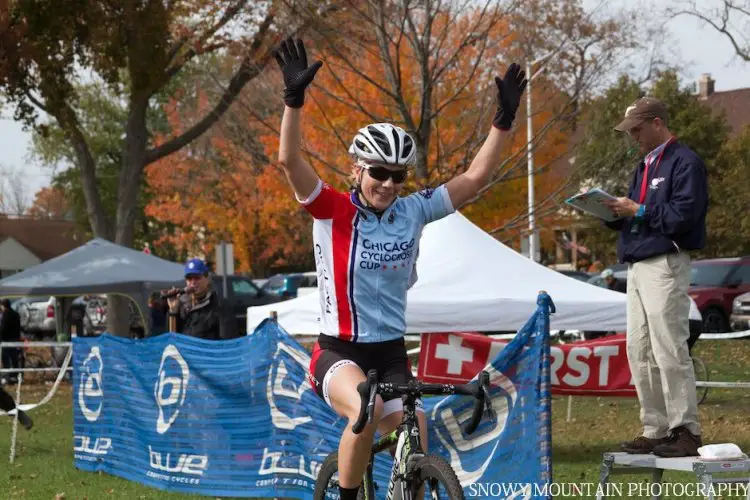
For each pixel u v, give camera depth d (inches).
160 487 470.6
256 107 1111.0
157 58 1327.5
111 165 3243.1
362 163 255.3
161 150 1381.6
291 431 401.4
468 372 527.5
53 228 4389.8
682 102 2519.7
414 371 635.5
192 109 2043.6
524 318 555.5
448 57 1002.1
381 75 1064.2
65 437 718.5
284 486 404.2
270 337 410.3
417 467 240.7
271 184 1950.1
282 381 404.8
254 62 1083.3
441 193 269.0
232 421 431.8
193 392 451.5
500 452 318.0
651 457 332.2
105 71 1384.1
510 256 601.6
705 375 807.1
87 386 539.2
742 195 2365.9
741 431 638.5
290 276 2108.8
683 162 350.9
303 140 1027.3
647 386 358.6
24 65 1326.3
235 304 1675.7
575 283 584.7
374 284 259.9
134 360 495.2
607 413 753.6
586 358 513.3
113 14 1298.0
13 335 1224.2
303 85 254.4
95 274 1081.4
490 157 275.7
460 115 1029.2
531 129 1038.4
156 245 3351.4
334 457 287.4
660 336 347.3
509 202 1302.9
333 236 259.3
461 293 548.7
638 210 351.3
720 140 2509.8
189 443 454.0
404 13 891.4
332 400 259.9
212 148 2605.8
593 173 976.3
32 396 1072.2
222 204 2711.6
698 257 2460.6
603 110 998.4
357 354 263.1
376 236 258.8
